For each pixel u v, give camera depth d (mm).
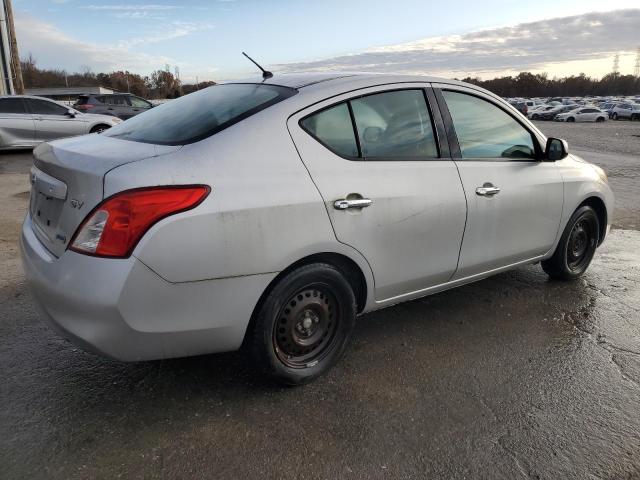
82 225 2268
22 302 3896
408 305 4055
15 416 2566
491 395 2863
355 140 2906
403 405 2746
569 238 4355
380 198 2885
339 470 2271
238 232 2396
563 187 4074
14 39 23016
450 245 3322
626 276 4848
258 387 2871
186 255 2283
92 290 2197
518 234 3789
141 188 2215
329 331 2938
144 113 3434
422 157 3195
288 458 2332
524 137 3902
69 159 2525
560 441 2496
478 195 3410
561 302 4172
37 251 2543
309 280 2709
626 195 9242
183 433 2479
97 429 2486
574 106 47062
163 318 2314
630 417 2693
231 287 2438
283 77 3189
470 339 3510
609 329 3715
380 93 3074
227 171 2428
